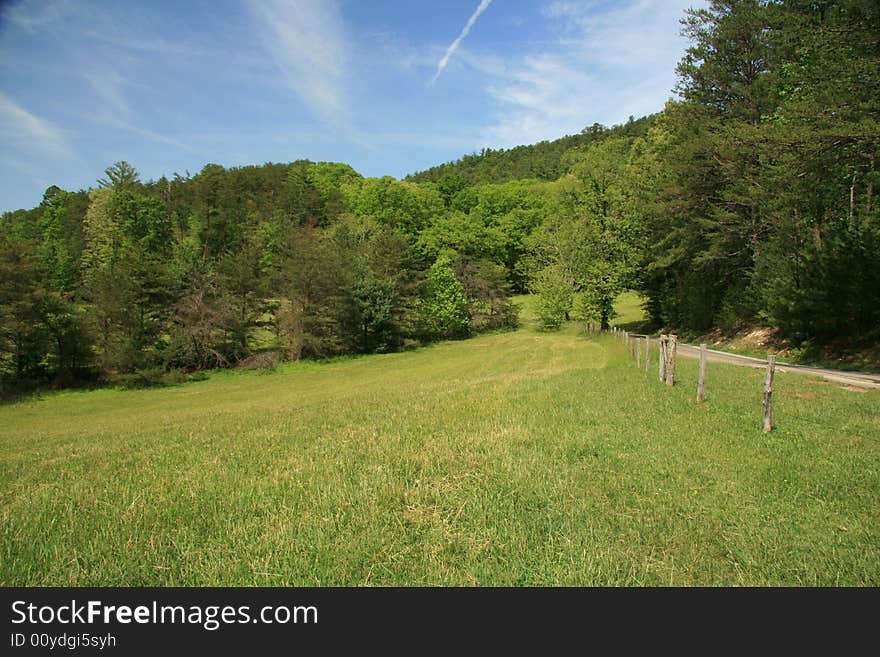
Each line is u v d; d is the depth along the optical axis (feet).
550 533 16.11
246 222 294.25
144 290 161.07
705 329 127.03
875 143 57.41
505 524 16.78
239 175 358.23
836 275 70.33
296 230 232.32
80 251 236.63
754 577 13.94
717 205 114.01
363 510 18.04
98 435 52.85
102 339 157.69
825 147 60.49
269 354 176.24
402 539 15.83
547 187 334.03
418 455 25.43
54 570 14.78
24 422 99.09
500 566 14.32
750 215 108.99
